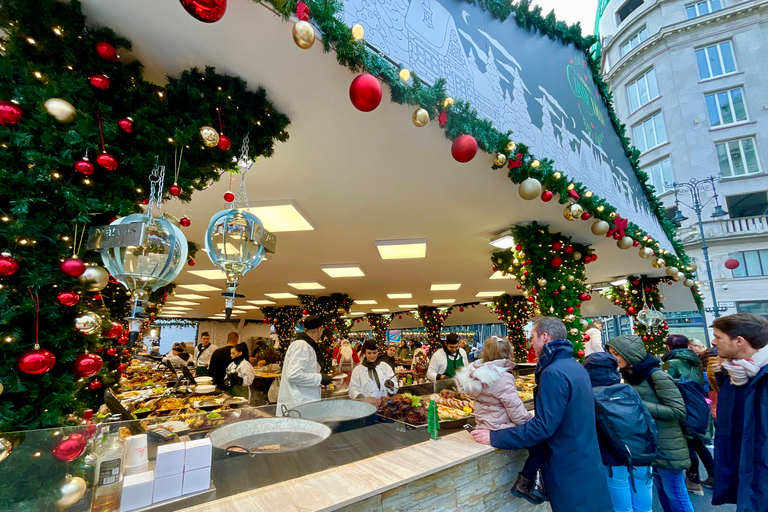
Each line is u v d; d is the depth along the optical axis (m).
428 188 3.25
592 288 9.22
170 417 1.81
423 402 2.73
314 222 4.14
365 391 4.03
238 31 1.50
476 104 2.61
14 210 1.08
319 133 2.34
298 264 6.41
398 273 7.33
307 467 1.69
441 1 2.55
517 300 10.77
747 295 15.70
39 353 1.07
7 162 1.15
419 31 2.24
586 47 5.17
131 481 1.27
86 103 1.33
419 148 2.56
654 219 6.79
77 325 1.17
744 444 1.89
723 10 18.59
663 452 2.56
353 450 1.93
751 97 17.80
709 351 3.99
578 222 4.29
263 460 1.67
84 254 1.34
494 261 5.43
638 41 22.75
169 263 1.31
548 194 2.94
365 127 2.28
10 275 1.11
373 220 4.11
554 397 1.95
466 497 2.15
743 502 1.83
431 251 5.60
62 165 1.23
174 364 7.19
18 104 1.18
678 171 19.08
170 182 1.74
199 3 1.07
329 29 1.47
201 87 1.76
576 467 1.89
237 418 1.87
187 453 1.41
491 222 4.26
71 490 1.08
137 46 1.58
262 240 1.68
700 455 3.59
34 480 1.03
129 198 1.51
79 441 1.14
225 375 5.61
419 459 1.90
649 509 2.26
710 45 19.27
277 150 2.54
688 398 2.92
